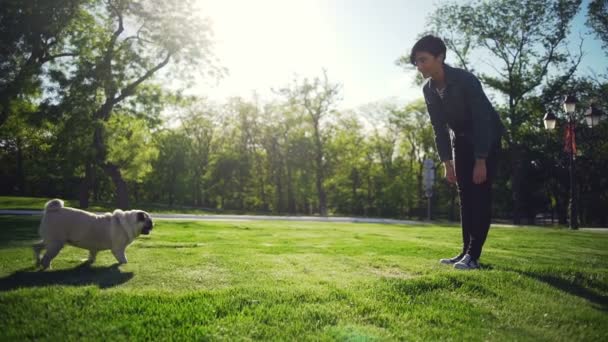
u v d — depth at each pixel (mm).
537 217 60562
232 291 3980
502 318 3648
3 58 20781
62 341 2902
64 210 5742
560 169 45812
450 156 5953
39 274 5086
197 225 15898
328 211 62844
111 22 25719
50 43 22719
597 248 9492
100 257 6406
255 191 61094
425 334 3223
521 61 35906
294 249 7715
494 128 5348
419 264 5820
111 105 24938
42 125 22844
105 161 26125
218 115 59062
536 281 4621
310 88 49625
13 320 3195
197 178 60625
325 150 52812
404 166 55469
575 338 3221
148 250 7172
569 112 22281
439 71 5309
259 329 3162
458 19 36500
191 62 25828
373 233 13695
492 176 5516
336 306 3680
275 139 56125
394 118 52625
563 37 34500
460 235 13117
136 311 3467
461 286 4352
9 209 27938
